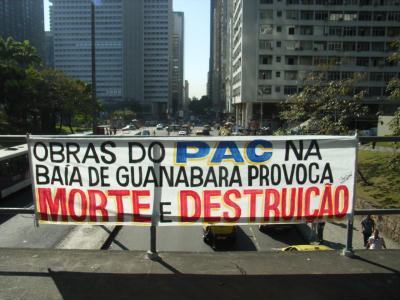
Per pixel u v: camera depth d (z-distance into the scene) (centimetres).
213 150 416
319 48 7825
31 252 431
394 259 419
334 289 357
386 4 7688
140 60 14512
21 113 6103
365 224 1565
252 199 424
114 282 365
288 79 7912
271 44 7850
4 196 2311
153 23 15200
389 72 7756
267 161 421
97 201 422
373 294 350
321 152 424
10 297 339
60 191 423
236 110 10225
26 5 14688
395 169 2147
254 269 393
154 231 420
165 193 419
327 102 2481
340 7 7738
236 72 9594
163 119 15638
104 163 418
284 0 7750
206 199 421
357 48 7794
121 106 13788
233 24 10606
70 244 1689
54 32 9600
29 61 7631
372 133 5169
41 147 419
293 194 427
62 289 352
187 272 385
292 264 406
